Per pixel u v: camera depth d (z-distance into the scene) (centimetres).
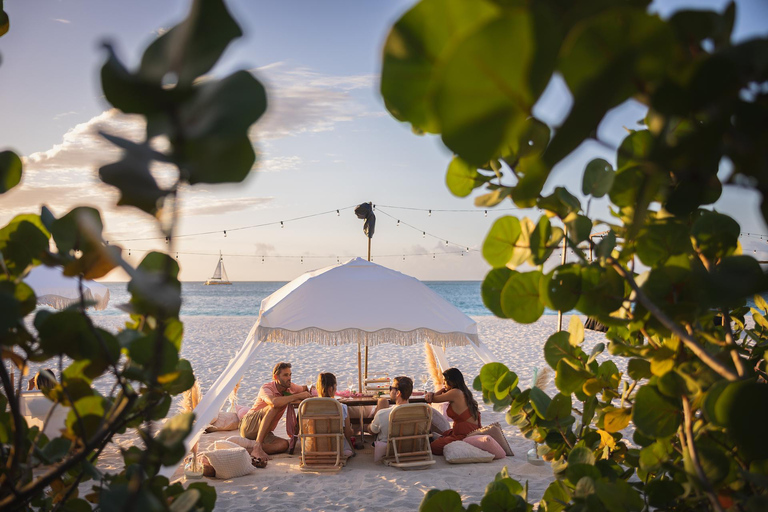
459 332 720
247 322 3309
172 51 48
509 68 36
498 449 692
